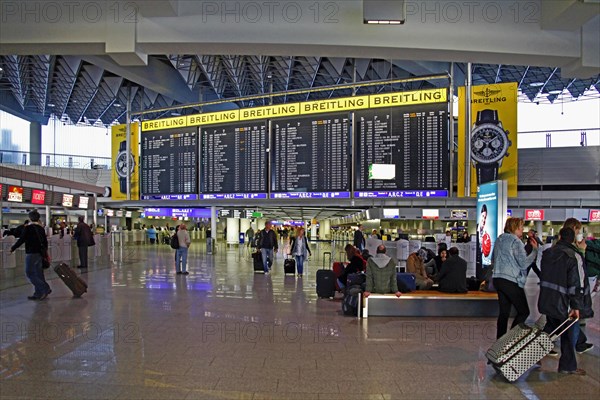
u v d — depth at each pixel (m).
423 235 19.02
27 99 38.69
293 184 14.87
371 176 13.29
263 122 15.45
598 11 6.70
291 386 4.34
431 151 13.26
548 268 4.79
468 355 5.40
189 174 16.88
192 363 4.98
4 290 10.20
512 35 7.41
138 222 35.59
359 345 5.80
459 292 7.86
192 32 7.27
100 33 7.23
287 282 12.06
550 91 33.28
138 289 10.53
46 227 15.38
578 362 5.25
